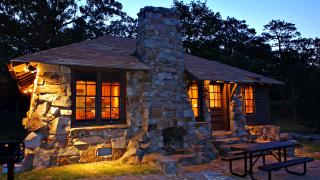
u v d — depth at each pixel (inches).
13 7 845.8
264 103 601.0
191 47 1338.6
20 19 869.2
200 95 461.7
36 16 895.1
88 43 452.1
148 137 377.1
